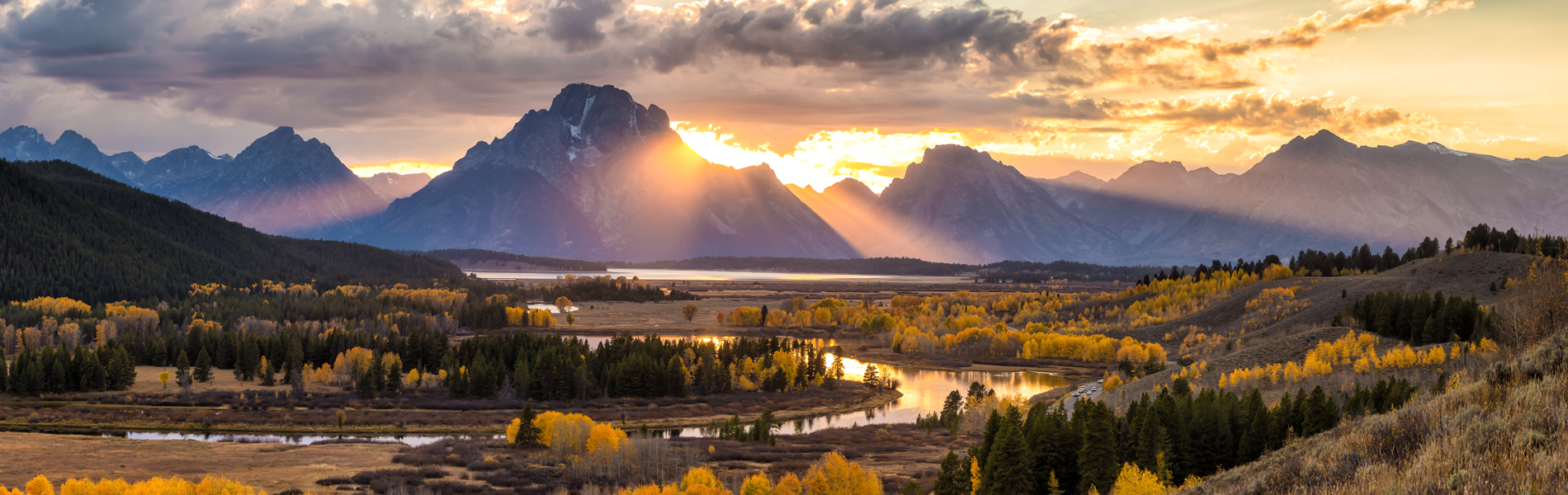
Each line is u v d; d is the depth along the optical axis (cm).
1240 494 4841
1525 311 10581
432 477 11806
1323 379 13600
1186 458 9288
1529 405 4431
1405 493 3675
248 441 14838
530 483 11538
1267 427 9444
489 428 16975
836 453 10262
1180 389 13900
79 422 16200
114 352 19900
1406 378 12762
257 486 11031
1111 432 8981
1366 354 14838
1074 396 17850
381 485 11106
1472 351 13388
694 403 19525
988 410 16125
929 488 10744
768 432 14912
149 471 11719
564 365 19538
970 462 9681
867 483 9944
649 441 14075
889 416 19050
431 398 19038
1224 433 9425
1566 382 4672
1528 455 3766
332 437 15925
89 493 9519
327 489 10975
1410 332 17200
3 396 17788
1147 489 8050
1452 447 4119
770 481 11331
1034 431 9500
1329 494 4109
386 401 18512
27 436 13900
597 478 11925
